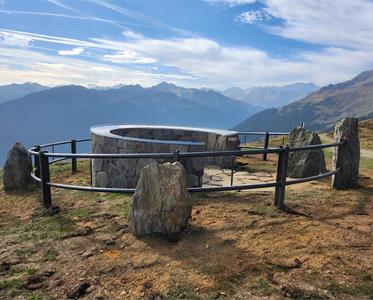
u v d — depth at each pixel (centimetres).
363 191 631
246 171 895
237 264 340
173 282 312
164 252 373
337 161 649
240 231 424
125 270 338
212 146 1034
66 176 886
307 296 287
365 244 386
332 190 641
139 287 306
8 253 384
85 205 569
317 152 787
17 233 452
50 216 518
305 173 779
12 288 311
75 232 440
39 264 356
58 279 326
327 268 331
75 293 300
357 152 657
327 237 404
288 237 405
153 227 414
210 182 755
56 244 405
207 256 360
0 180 872
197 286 305
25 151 738
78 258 366
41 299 293
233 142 969
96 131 852
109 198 607
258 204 542
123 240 408
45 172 554
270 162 1045
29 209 573
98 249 387
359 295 288
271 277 317
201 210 513
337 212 503
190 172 680
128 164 691
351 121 643
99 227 455
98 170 745
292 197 586
